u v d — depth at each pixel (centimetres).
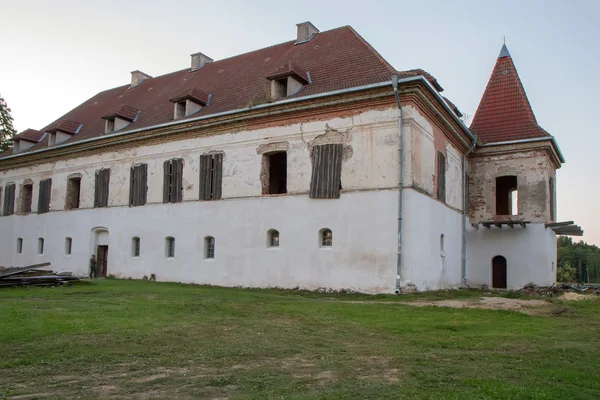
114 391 596
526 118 2609
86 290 1709
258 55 2881
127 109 2842
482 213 2583
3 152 3866
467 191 2617
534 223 2455
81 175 2930
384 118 1892
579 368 751
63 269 2927
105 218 2742
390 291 1802
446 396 589
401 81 1806
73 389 602
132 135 2619
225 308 1315
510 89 2748
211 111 2417
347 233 1917
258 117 2172
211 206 2312
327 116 2016
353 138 1948
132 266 2575
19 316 1084
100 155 2833
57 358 748
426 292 1877
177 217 2431
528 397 590
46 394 580
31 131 3438
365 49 2205
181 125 2408
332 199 1966
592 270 9788
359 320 1177
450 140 2325
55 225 3030
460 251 2458
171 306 1319
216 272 2252
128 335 923
